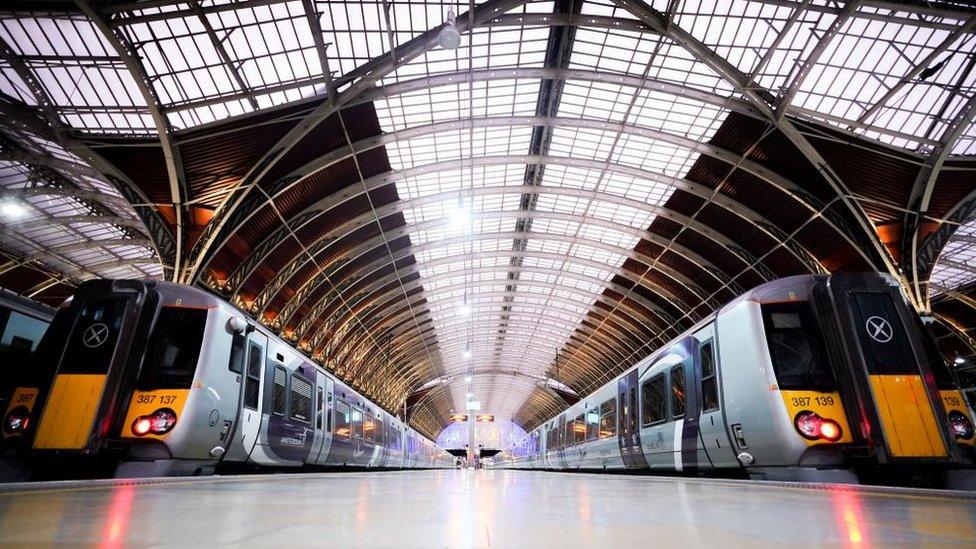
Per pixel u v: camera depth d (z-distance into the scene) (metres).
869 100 18.56
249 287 28.31
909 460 7.77
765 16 16.91
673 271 34.44
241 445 11.62
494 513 3.33
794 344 9.34
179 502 4.05
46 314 11.57
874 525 2.76
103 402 8.82
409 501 4.39
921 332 8.99
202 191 20.73
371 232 31.06
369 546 2.02
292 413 15.29
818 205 22.27
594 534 2.39
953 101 17.89
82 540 2.09
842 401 8.60
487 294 45.75
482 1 16.64
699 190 25.69
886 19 15.23
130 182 20.17
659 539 2.25
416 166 26.47
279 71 17.75
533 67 19.94
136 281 9.91
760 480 8.90
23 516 2.91
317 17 15.81
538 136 25.09
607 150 26.03
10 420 8.71
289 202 24.42
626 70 20.62
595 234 34.75
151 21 14.49
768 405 8.98
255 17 16.02
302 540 2.15
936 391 8.20
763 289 9.90
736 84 18.05
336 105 18.59
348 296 36.59
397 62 17.50
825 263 25.39
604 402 21.86
